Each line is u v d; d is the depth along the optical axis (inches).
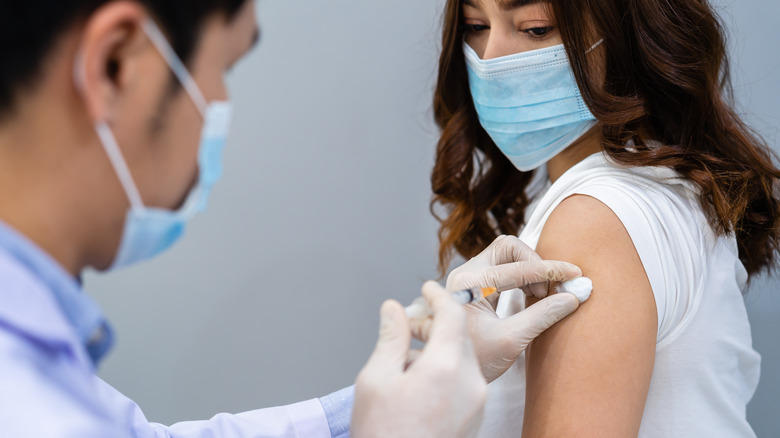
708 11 42.5
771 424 72.1
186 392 78.2
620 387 34.2
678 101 43.0
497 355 35.3
